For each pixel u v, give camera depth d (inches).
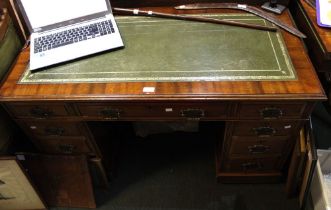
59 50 45.6
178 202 58.3
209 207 57.2
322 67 43.4
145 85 40.9
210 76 41.4
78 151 54.1
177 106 42.1
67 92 41.1
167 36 47.9
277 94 38.9
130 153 67.0
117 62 44.3
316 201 50.4
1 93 41.9
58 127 48.4
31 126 48.2
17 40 50.6
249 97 39.0
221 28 48.7
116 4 53.6
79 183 55.8
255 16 50.1
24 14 46.9
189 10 52.3
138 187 61.1
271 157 53.1
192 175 62.2
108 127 60.7
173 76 41.7
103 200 59.4
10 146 53.2
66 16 48.8
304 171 50.6
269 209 56.2
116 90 40.7
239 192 58.7
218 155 59.1
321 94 38.7
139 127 67.4
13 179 51.0
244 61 43.0
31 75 43.8
